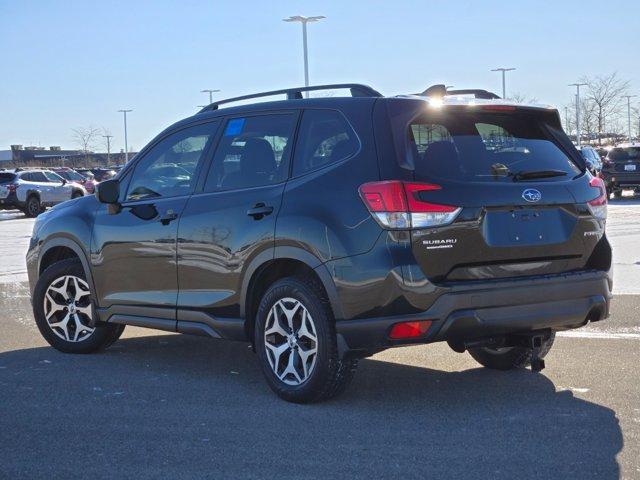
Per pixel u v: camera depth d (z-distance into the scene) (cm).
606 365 659
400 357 706
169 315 650
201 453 474
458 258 523
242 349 757
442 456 461
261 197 588
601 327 802
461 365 675
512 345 570
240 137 625
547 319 545
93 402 582
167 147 677
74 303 738
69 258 754
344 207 537
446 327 517
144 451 479
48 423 535
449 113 554
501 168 546
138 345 780
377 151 536
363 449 475
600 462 445
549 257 554
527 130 581
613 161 2931
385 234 518
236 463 457
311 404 567
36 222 767
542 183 555
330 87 601
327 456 465
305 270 573
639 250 1427
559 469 437
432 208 517
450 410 549
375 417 536
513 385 608
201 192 638
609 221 2030
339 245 533
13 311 980
